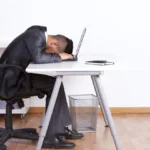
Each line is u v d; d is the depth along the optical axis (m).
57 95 2.36
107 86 3.79
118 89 3.80
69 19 3.67
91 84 3.78
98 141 2.75
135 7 3.65
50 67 2.17
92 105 3.11
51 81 2.51
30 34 2.40
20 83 2.36
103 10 3.65
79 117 3.11
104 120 3.31
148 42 3.70
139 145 2.64
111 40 3.70
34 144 2.64
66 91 3.79
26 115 3.71
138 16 3.66
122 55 3.73
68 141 2.74
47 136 2.52
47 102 2.52
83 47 3.70
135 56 3.73
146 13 3.66
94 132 3.04
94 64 2.31
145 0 3.64
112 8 3.65
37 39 2.38
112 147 2.58
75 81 3.78
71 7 3.65
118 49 3.72
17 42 2.42
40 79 2.48
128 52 3.72
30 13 3.65
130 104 3.81
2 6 3.63
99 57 3.02
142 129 3.15
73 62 2.51
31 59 2.42
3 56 2.46
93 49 3.71
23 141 2.72
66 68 2.11
